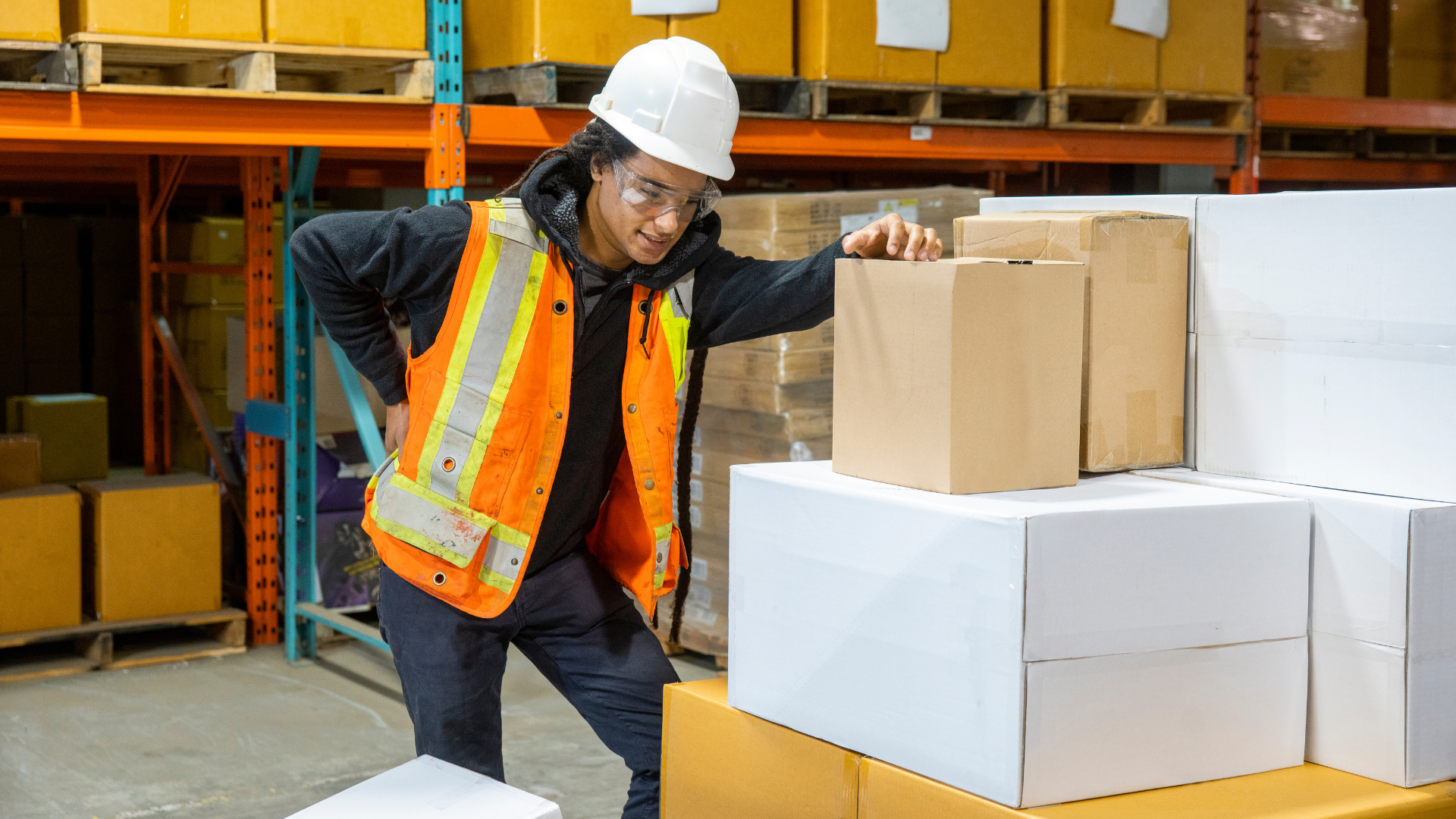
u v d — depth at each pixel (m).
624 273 2.06
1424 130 5.90
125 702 4.31
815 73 4.33
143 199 5.57
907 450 1.62
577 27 3.86
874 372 1.67
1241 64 5.16
